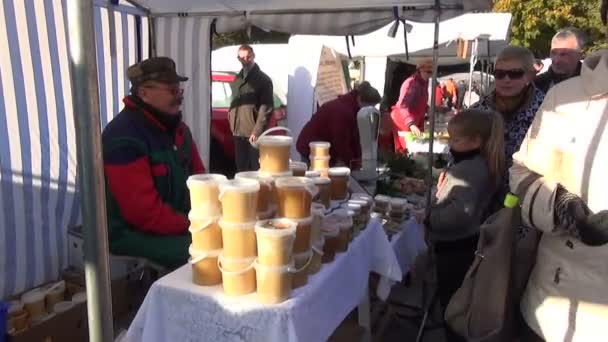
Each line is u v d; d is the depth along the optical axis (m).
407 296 3.55
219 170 7.11
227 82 7.21
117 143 2.57
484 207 2.54
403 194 3.48
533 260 1.76
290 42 7.49
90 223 1.14
